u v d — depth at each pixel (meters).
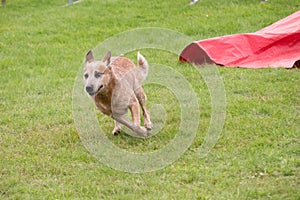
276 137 13.10
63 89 18.23
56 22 28.25
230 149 12.63
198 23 25.72
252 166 11.64
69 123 15.16
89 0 32.50
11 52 23.66
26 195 11.08
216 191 10.74
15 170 12.30
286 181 10.91
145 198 10.59
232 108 15.11
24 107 16.70
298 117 14.21
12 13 31.22
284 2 28.28
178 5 29.50
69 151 13.16
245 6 28.03
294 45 19.83
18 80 19.55
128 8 29.81
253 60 19.56
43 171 12.20
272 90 16.47
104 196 10.88
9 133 14.62
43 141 13.95
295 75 17.64
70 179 11.74
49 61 21.95
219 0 29.52
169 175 11.59
